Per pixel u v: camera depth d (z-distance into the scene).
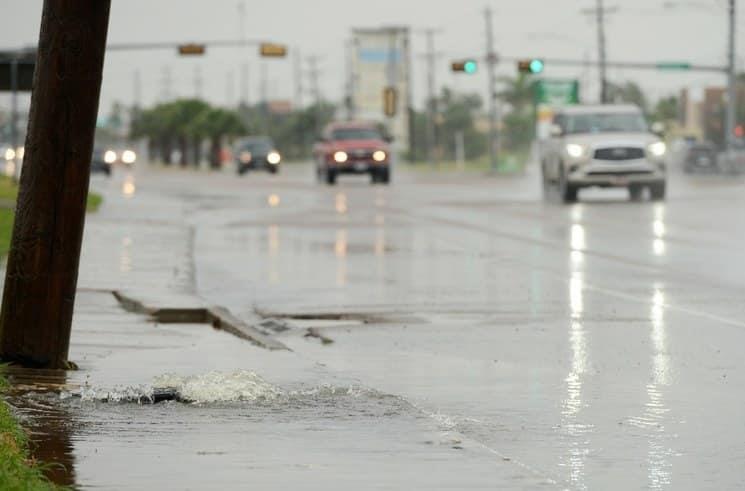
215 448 20.16
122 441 20.67
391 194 117.19
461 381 26.98
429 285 45.88
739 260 54.41
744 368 28.64
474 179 168.00
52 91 26.88
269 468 18.81
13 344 27.45
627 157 97.12
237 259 55.94
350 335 34.38
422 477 18.28
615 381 26.98
